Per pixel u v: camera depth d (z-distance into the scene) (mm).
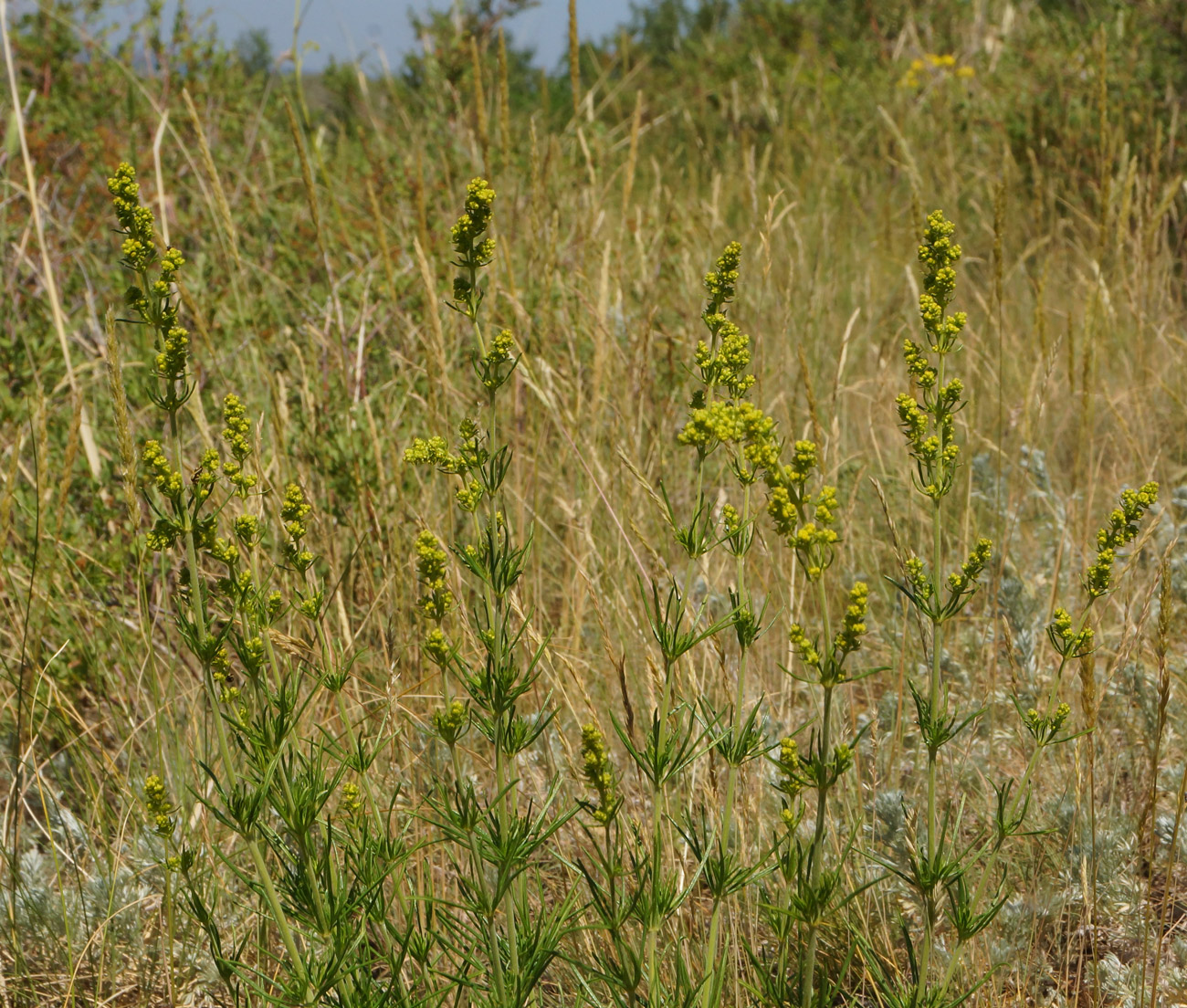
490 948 1404
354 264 4379
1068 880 2148
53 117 5441
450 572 2439
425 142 5406
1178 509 3346
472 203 1438
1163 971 2014
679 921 1875
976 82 8047
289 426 3215
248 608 1503
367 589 2807
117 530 3025
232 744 2381
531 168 3756
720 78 10031
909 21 9352
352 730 1602
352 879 1750
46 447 2395
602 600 2793
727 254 1541
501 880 1406
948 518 3371
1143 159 5902
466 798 1416
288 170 5523
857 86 8906
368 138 6156
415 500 3172
